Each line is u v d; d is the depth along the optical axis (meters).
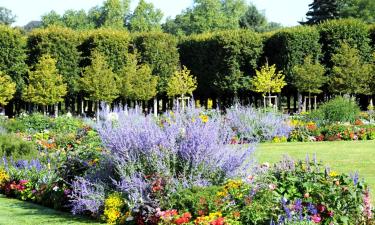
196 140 6.79
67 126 19.44
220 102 36.22
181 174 6.73
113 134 7.06
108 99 30.89
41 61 30.48
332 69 31.98
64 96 34.00
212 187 6.32
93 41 33.59
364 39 32.91
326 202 5.84
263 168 6.92
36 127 19.34
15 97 32.12
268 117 17.77
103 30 34.16
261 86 31.66
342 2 52.94
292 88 33.41
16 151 11.01
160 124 8.30
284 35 32.97
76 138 14.15
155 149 6.74
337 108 20.17
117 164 6.95
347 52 30.80
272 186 6.11
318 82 31.22
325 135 18.58
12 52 31.52
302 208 5.74
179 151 6.89
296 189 6.09
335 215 5.68
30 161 9.73
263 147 16.22
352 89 30.81
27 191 8.62
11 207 7.99
